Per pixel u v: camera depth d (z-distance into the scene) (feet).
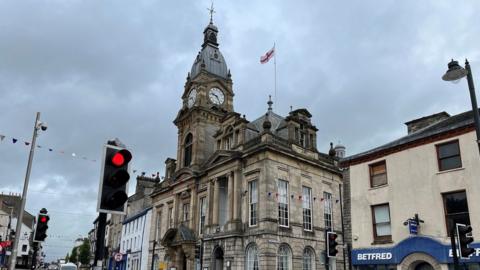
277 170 116.47
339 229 130.93
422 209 71.87
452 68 45.11
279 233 109.70
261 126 142.82
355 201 83.51
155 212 176.14
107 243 267.39
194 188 144.36
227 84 165.07
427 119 92.48
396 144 78.23
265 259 104.42
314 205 124.98
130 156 24.75
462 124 68.59
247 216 116.26
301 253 114.62
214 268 122.31
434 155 72.59
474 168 66.44
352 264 80.43
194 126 154.81
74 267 169.99
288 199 116.78
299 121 131.34
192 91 164.04
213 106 156.87
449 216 68.44
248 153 120.06
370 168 83.41
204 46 174.09
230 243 116.67
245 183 120.37
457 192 68.44
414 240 71.00
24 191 62.59
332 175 135.44
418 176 73.97
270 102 151.43
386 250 74.95
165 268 150.92
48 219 63.77
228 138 139.03
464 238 45.85
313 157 130.41
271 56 148.77
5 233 237.86
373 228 79.15
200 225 137.90
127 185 24.43
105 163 24.23
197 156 148.36
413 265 71.61
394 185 77.25
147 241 182.91
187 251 133.90
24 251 281.95
